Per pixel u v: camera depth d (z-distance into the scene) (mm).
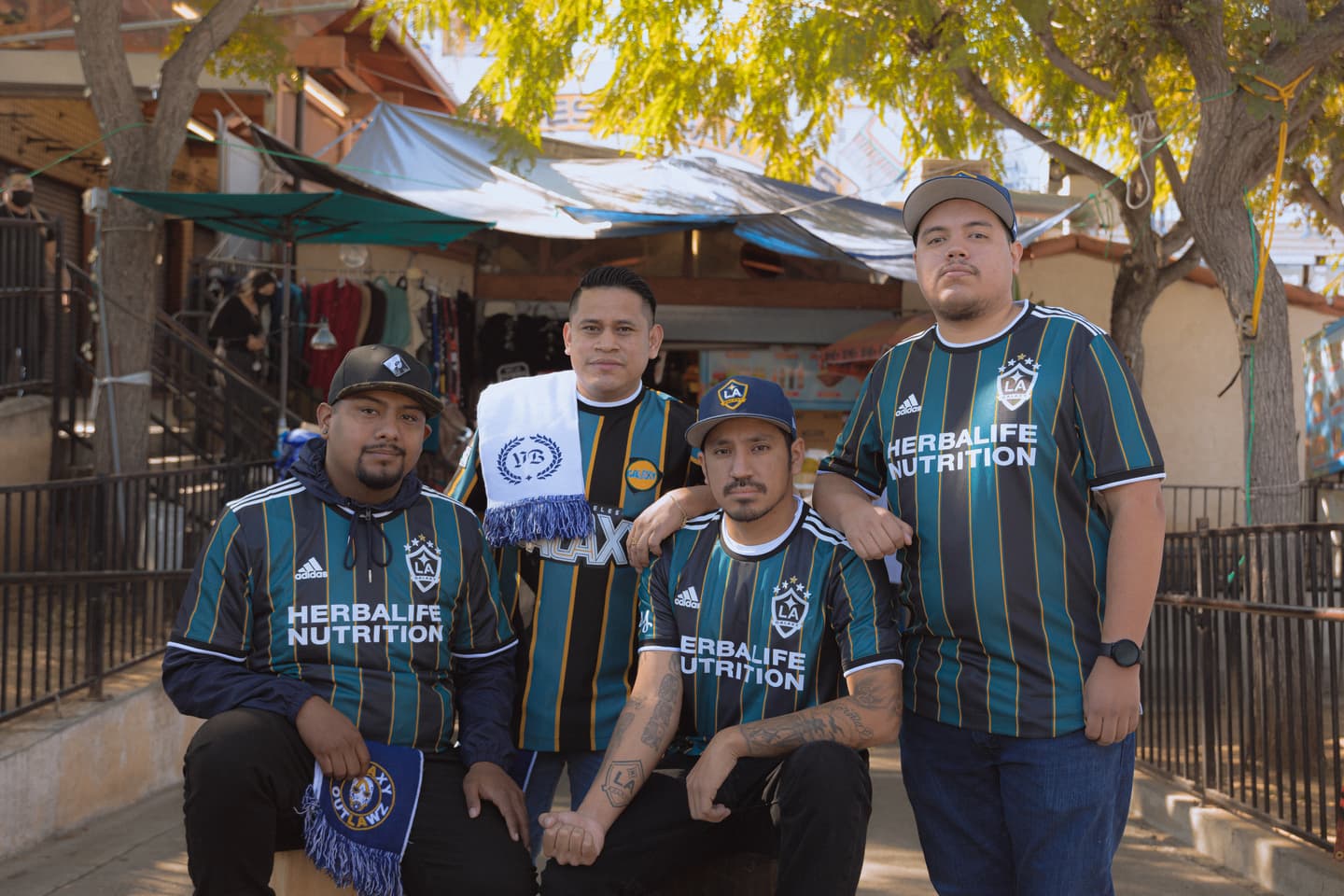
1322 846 4488
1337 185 10156
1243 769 5125
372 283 11148
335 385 3020
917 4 7941
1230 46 6988
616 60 10703
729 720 2959
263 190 11984
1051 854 2682
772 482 2867
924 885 4527
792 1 9570
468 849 2855
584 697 3184
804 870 2686
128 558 6422
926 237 2854
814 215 10242
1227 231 6910
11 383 7988
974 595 2730
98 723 5254
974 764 2801
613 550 3209
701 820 2865
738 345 13617
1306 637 4668
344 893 2979
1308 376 10234
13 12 8336
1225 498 12828
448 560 3072
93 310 8219
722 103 10898
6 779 4613
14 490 5148
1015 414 2725
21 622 5047
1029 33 8242
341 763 2811
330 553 2979
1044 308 2830
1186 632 5789
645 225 10172
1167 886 4617
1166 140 7863
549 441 3248
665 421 3324
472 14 9281
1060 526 2709
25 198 8320
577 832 2764
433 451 10609
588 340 3254
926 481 2820
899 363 2969
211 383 10102
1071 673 2680
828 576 2910
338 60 12820
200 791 2709
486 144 10844
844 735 2756
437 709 3021
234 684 2848
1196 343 12906
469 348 13055
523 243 13555
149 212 7770
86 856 4691
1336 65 7633
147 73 11992
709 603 2969
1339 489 9625
